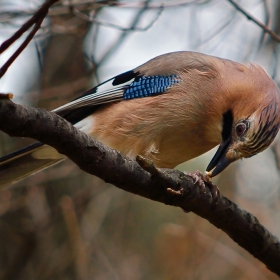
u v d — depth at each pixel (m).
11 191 13.16
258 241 8.16
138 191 7.04
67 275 13.21
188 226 13.19
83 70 13.81
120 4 11.48
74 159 6.31
